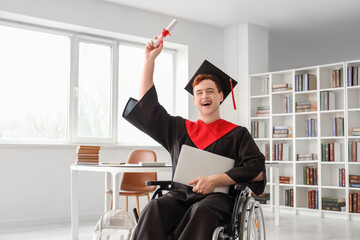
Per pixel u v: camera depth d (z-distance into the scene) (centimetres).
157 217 213
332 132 573
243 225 215
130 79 594
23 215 479
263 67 654
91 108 553
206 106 245
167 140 248
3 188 468
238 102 646
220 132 242
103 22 537
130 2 545
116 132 570
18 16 482
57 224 489
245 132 241
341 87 559
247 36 634
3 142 479
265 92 632
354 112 559
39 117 511
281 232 438
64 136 528
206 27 645
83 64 549
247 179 225
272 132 614
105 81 566
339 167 577
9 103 492
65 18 507
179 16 602
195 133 244
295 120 592
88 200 527
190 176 229
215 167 229
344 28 661
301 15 600
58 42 530
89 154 355
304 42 741
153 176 441
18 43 501
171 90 634
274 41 735
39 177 492
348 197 534
